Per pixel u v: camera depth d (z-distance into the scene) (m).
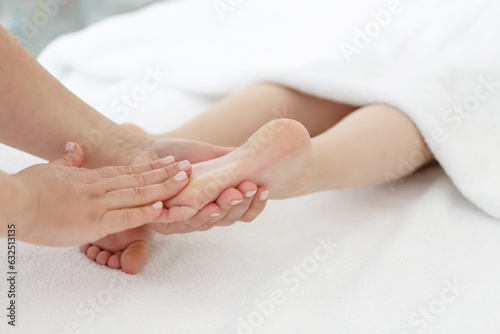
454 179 1.01
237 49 1.46
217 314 0.76
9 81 0.83
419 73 1.10
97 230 0.75
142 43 1.60
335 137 0.96
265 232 0.96
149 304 0.76
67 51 1.54
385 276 0.83
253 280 0.84
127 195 0.78
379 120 1.01
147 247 0.87
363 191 1.09
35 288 0.76
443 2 1.32
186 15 1.73
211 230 0.96
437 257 0.88
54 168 0.75
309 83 1.11
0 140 0.88
